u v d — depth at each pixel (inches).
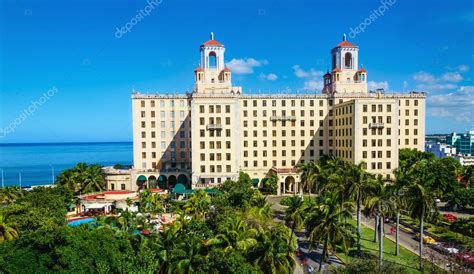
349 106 4308.6
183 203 3157.0
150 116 4904.0
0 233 1732.3
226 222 1899.6
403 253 2247.8
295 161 4950.8
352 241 2164.1
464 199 3297.2
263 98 4911.4
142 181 4670.3
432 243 2365.9
